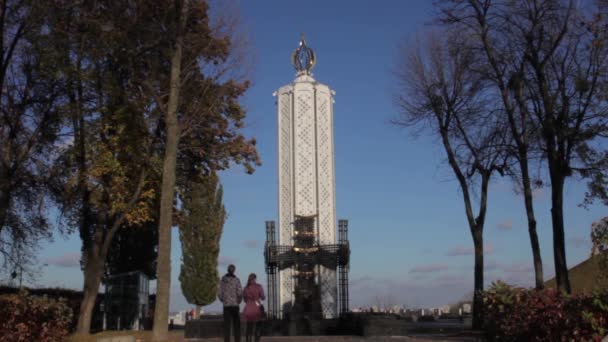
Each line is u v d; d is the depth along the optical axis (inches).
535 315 481.4
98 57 849.5
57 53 829.2
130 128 887.7
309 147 1285.7
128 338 727.7
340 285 1220.5
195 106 845.8
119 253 1424.7
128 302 1229.7
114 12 824.9
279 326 1138.0
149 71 872.9
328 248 1243.2
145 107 892.0
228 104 961.5
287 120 1309.1
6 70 850.1
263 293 729.0
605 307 412.2
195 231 1584.6
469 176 1068.5
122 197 899.4
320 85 1310.3
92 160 896.9
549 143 876.0
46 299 619.5
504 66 925.8
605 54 857.5
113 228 899.4
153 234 1446.9
